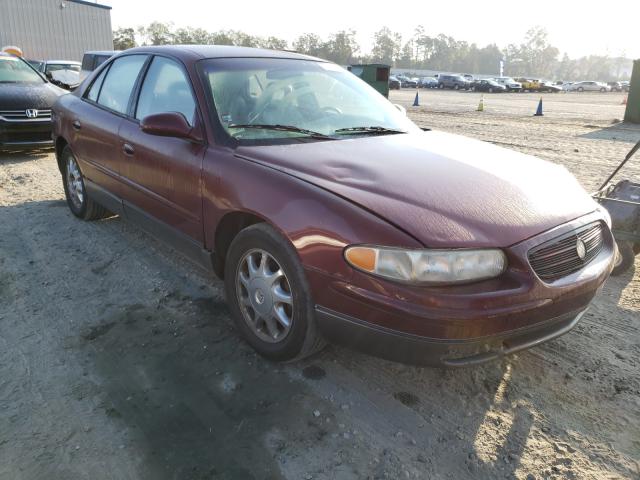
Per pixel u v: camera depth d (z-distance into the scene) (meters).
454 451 2.26
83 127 4.34
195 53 3.50
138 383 2.64
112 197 4.09
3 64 8.61
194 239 3.18
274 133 3.10
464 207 2.37
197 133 3.06
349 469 2.14
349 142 3.09
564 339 3.16
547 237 2.35
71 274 3.84
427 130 3.80
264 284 2.69
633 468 2.19
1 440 2.24
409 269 2.13
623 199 4.39
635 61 16.36
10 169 7.25
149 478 2.06
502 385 2.71
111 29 32.97
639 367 2.88
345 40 131.25
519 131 14.12
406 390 2.64
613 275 4.12
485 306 2.13
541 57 150.38
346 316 2.31
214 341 3.02
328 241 2.29
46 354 2.86
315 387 2.64
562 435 2.37
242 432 2.32
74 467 2.11
